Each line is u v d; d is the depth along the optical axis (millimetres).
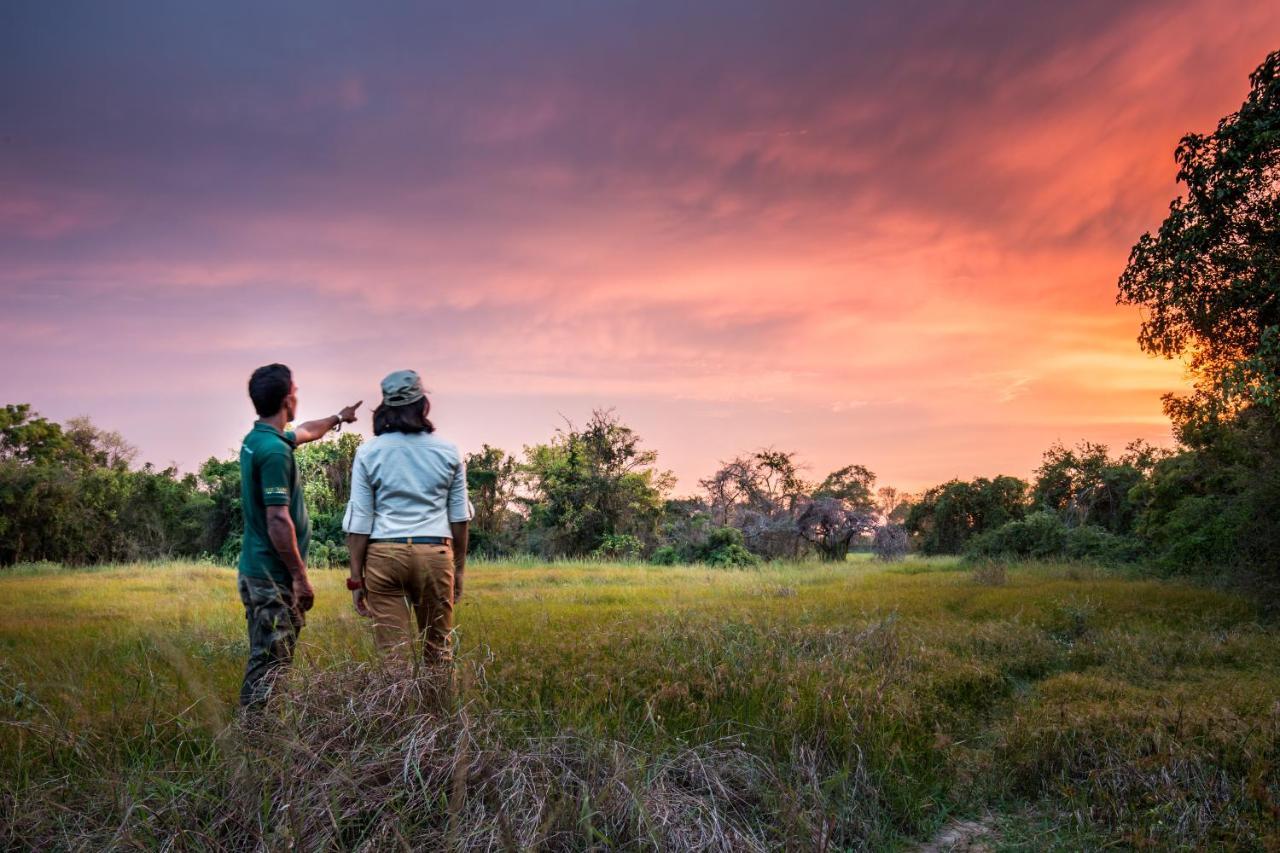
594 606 10102
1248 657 6750
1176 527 15633
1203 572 13977
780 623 7352
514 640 6453
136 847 2480
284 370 4004
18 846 2582
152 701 3727
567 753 3258
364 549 4141
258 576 3781
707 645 5930
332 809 2531
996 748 4160
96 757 3107
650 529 33844
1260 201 9078
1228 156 8820
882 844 3246
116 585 13648
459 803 2568
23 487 27734
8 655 5613
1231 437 13555
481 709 3344
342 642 4414
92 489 29422
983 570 15758
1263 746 3773
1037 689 5605
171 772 2939
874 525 33469
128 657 5527
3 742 3309
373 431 4258
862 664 5676
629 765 3117
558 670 4961
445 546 4176
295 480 3938
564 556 29578
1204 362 11992
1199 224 9578
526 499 34281
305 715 3059
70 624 7926
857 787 3557
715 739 3918
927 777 3863
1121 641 7305
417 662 3334
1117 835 3215
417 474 4129
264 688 3395
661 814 2842
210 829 2531
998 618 9320
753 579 16828
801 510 33812
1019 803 3725
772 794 3291
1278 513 11219
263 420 3945
